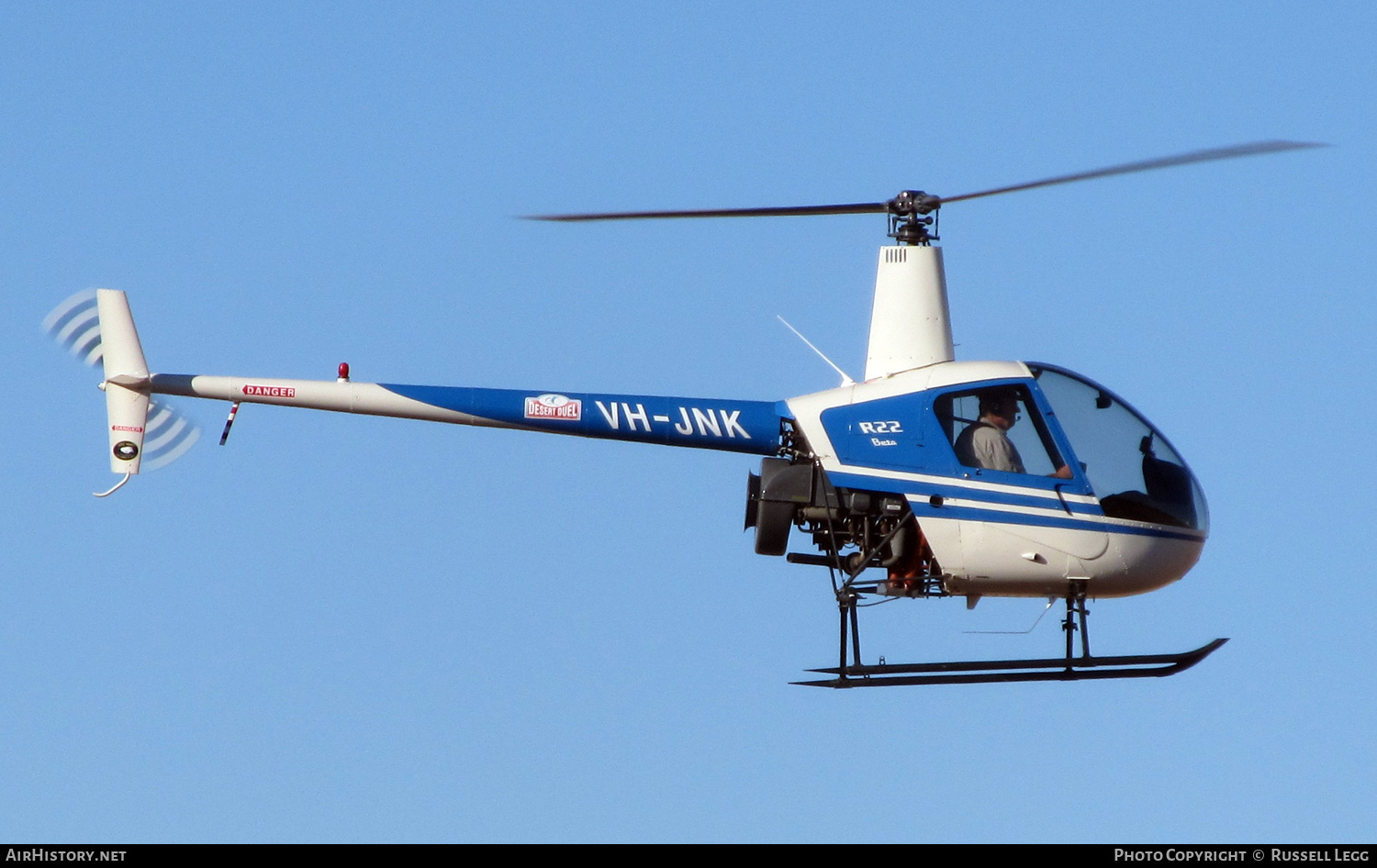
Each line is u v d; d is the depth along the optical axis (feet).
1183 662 207.51
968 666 205.46
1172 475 209.77
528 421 213.05
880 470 204.85
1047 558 204.13
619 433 212.43
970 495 203.72
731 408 211.82
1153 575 207.72
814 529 210.79
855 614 208.23
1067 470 205.16
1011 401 207.10
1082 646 206.28
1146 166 196.95
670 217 212.02
